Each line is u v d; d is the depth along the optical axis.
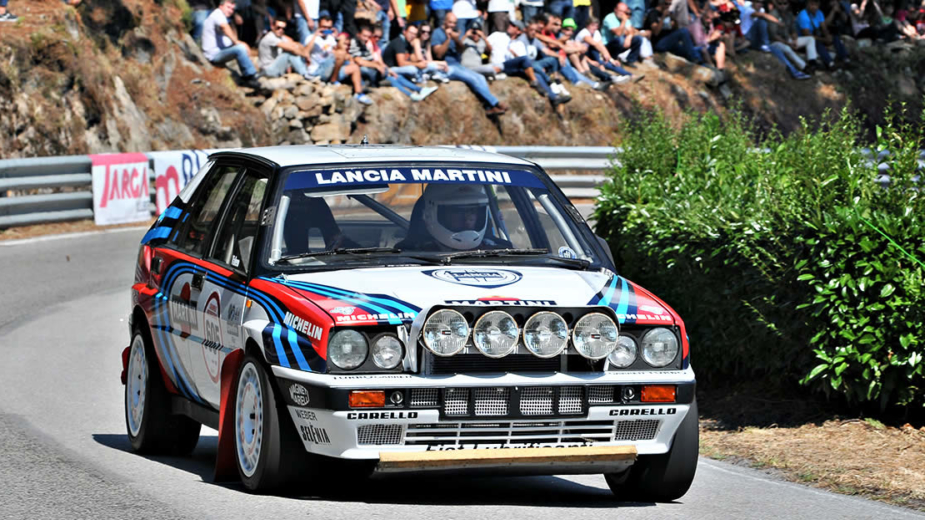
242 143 53.47
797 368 19.23
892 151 19.67
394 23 58.66
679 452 13.02
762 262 18.83
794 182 21.08
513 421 12.05
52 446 15.99
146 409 15.70
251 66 53.84
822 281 17.88
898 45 77.69
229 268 14.06
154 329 15.70
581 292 12.73
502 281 12.80
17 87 46.16
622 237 23.19
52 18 49.03
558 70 63.81
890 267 17.28
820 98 72.25
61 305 29.41
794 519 13.03
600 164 54.22
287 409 12.15
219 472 13.45
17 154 45.50
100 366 23.00
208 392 14.16
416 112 56.53
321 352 11.77
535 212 14.73
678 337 12.79
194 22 55.47
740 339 19.83
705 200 22.02
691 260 20.64
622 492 13.62
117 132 49.69
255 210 14.10
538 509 12.80
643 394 12.47
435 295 12.23
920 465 16.12
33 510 12.30
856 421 18.31
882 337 17.47
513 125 60.16
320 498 12.81
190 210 16.08
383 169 14.45
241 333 12.95
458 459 11.84
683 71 68.62
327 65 54.81
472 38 60.34
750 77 71.25
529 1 63.38
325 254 13.52
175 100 52.97
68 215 42.12
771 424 18.92
